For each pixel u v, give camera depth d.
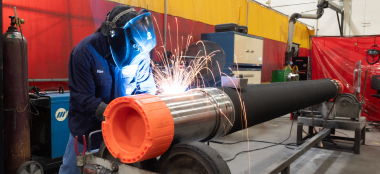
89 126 1.36
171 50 3.72
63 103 2.34
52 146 2.28
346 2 7.91
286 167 1.71
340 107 3.23
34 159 2.23
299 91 1.97
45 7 2.49
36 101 2.14
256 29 5.64
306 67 6.21
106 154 1.02
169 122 0.80
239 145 3.43
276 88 1.68
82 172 1.02
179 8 3.79
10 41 1.85
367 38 5.18
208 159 0.79
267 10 6.03
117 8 1.18
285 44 7.12
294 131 4.28
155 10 3.42
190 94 1.02
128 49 1.18
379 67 5.04
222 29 3.92
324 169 2.67
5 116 1.89
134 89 1.50
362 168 2.71
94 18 2.87
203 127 0.98
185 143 0.84
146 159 0.86
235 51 3.79
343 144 3.57
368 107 5.16
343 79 5.46
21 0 2.33
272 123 4.96
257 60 4.46
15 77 1.88
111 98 1.42
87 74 1.25
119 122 0.89
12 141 1.92
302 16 6.88
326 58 5.60
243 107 1.24
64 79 2.66
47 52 2.53
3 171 1.82
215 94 1.12
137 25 1.13
